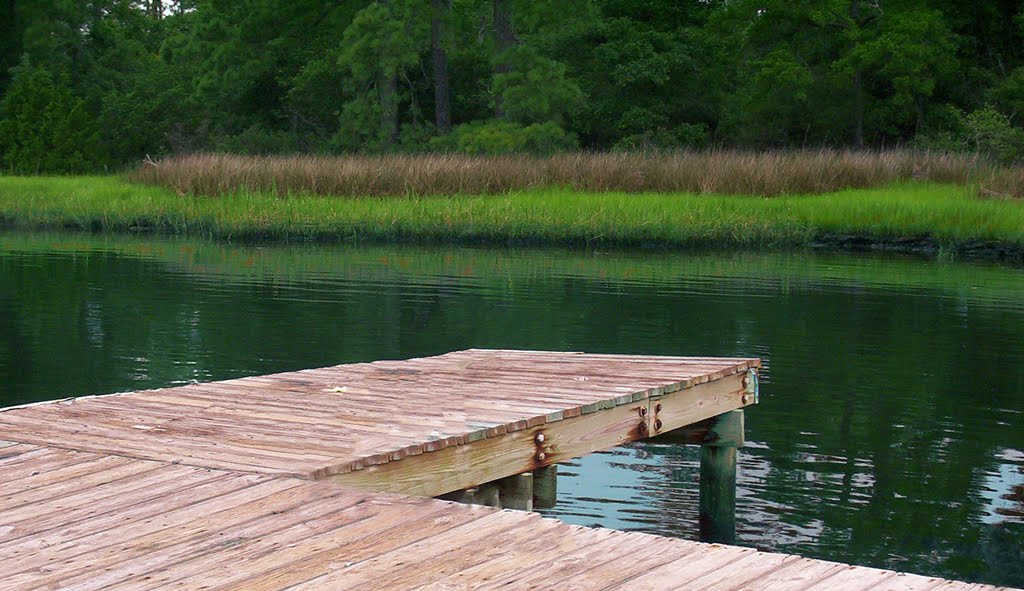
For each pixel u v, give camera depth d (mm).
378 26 34031
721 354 10398
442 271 17188
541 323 12102
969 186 24984
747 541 5695
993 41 39719
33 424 4867
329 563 3094
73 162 39219
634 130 38219
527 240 21531
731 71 40531
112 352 10359
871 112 38438
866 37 37094
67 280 15789
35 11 47219
